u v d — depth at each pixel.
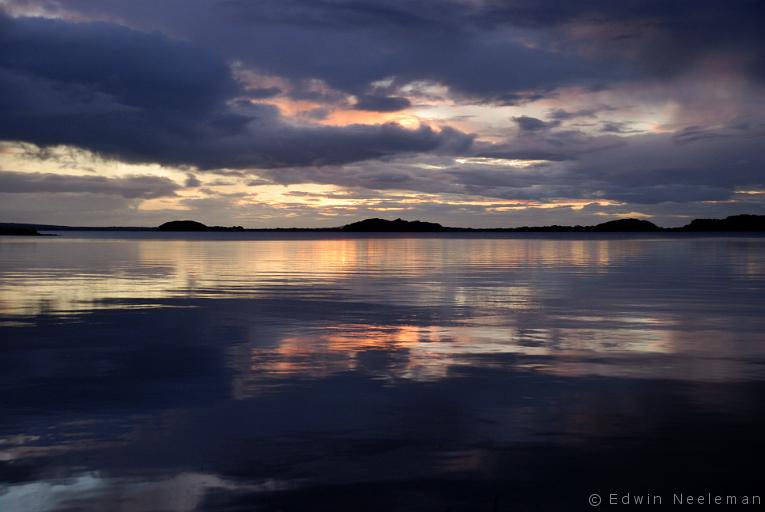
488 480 5.83
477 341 12.84
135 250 63.28
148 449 6.61
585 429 7.24
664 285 25.22
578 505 5.34
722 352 11.73
